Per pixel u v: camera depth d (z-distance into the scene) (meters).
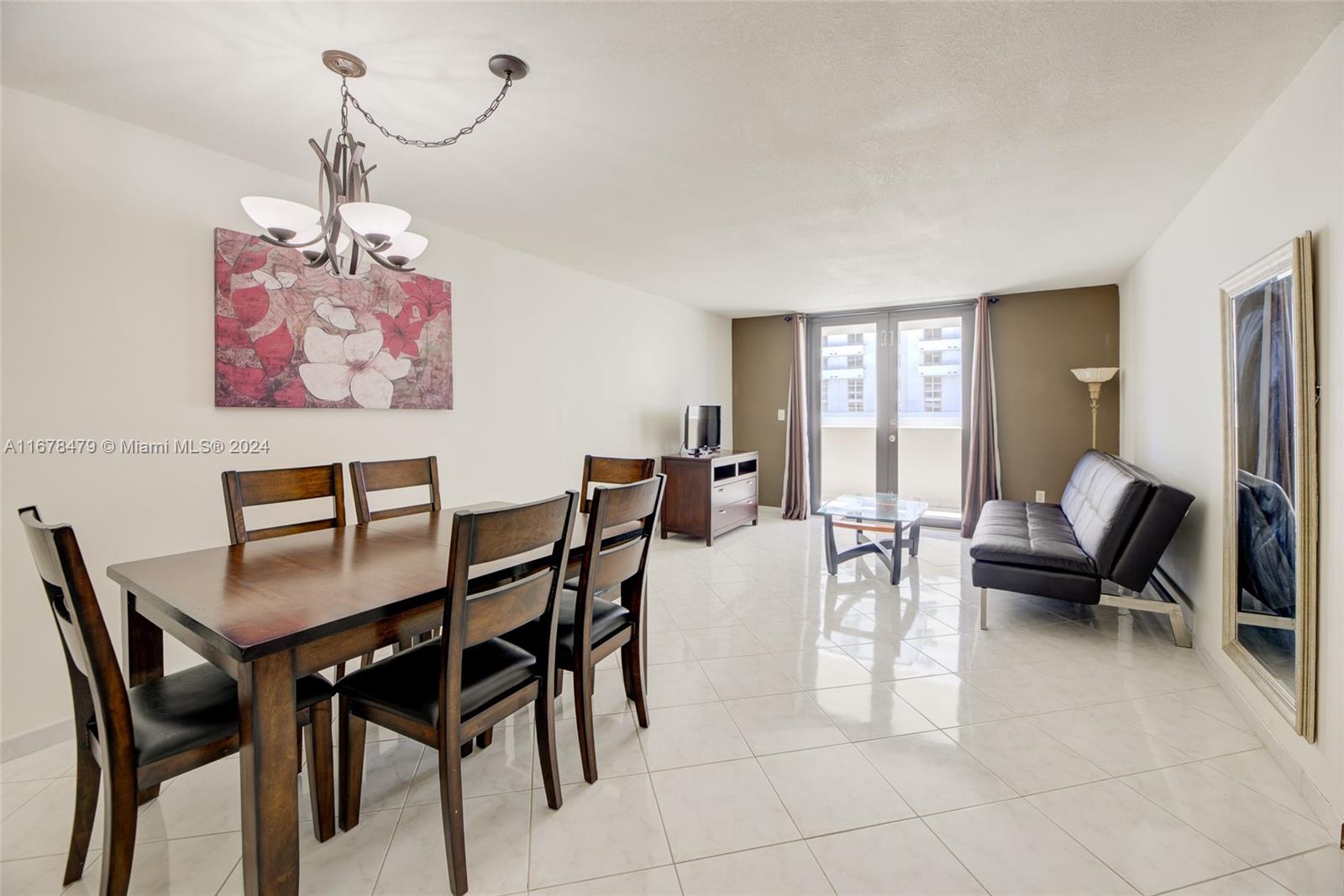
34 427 1.93
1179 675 2.44
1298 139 1.76
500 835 1.54
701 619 3.16
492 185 2.67
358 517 2.29
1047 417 5.12
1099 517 2.96
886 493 5.77
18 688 1.91
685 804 1.66
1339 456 1.51
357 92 1.91
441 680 1.33
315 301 2.64
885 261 4.02
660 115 2.04
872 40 1.62
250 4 1.48
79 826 1.38
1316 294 1.63
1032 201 2.86
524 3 1.47
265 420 2.51
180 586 1.42
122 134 2.10
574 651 1.74
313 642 1.20
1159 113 2.02
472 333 3.46
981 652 2.70
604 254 3.83
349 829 1.57
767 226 3.25
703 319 6.02
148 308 2.17
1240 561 2.15
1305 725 1.60
